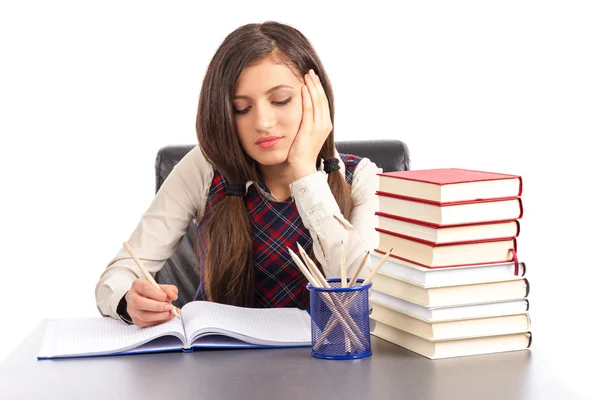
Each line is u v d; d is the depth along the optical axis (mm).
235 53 2121
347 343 1707
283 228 2381
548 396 1496
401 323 1793
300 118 2172
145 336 1826
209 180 2418
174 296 1937
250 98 2129
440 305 1702
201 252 2490
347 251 2135
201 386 1572
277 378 1604
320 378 1599
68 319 2064
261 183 2369
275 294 2420
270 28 2178
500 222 1729
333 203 2160
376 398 1489
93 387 1584
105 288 2154
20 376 1654
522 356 1716
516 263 1736
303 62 2178
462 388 1535
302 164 2178
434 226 1693
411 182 1762
